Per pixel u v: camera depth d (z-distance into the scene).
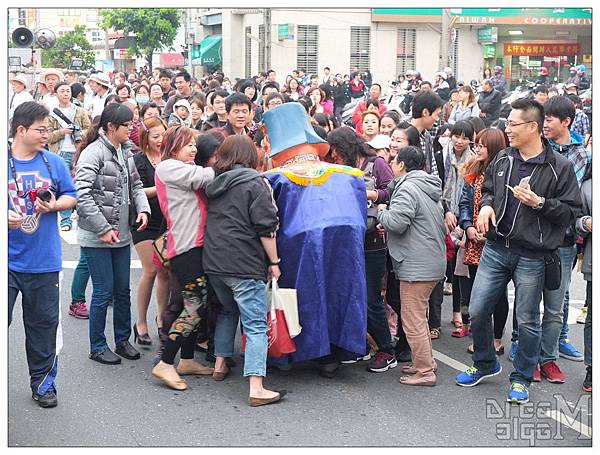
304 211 5.45
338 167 5.66
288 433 4.83
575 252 5.77
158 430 4.84
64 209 4.84
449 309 7.79
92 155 5.66
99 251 5.79
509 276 5.33
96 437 4.71
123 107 5.71
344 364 6.10
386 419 5.07
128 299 6.05
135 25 35.12
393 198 5.48
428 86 15.62
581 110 9.95
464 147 6.63
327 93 13.96
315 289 5.45
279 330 5.36
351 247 5.50
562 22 30.89
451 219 6.43
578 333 7.16
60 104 11.15
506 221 5.16
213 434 4.79
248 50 32.59
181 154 5.38
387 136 6.81
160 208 5.96
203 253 5.26
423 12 30.31
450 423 5.02
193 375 5.80
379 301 5.89
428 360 5.65
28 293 4.90
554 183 5.05
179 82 11.93
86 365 5.93
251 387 5.24
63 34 44.06
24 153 4.77
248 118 6.98
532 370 5.35
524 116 5.05
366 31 30.36
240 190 5.15
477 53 31.62
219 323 5.66
